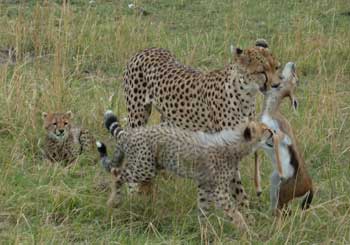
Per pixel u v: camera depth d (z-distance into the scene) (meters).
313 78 16.31
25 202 10.60
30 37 16.80
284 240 10.07
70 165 12.04
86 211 10.63
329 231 10.34
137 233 10.20
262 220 10.74
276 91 10.95
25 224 10.23
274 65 10.98
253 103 11.16
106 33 17.38
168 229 10.38
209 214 10.69
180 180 11.19
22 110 13.09
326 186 11.82
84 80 15.36
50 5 18.84
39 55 15.55
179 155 10.52
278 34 18.05
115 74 15.78
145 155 10.66
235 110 11.05
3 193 10.85
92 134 13.10
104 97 14.09
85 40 16.72
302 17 19.44
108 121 11.42
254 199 11.39
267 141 10.45
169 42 17.22
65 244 9.73
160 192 11.02
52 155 12.40
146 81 12.08
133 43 16.64
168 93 11.75
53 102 13.55
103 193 11.19
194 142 10.47
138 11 19.27
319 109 13.75
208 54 16.97
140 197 10.81
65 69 15.09
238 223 10.29
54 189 10.85
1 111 13.02
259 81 10.90
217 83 11.18
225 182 10.45
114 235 10.04
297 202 11.07
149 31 17.75
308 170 12.42
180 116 11.70
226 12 19.73
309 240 10.23
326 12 19.77
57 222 10.48
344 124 13.88
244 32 18.33
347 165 12.57
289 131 10.81
